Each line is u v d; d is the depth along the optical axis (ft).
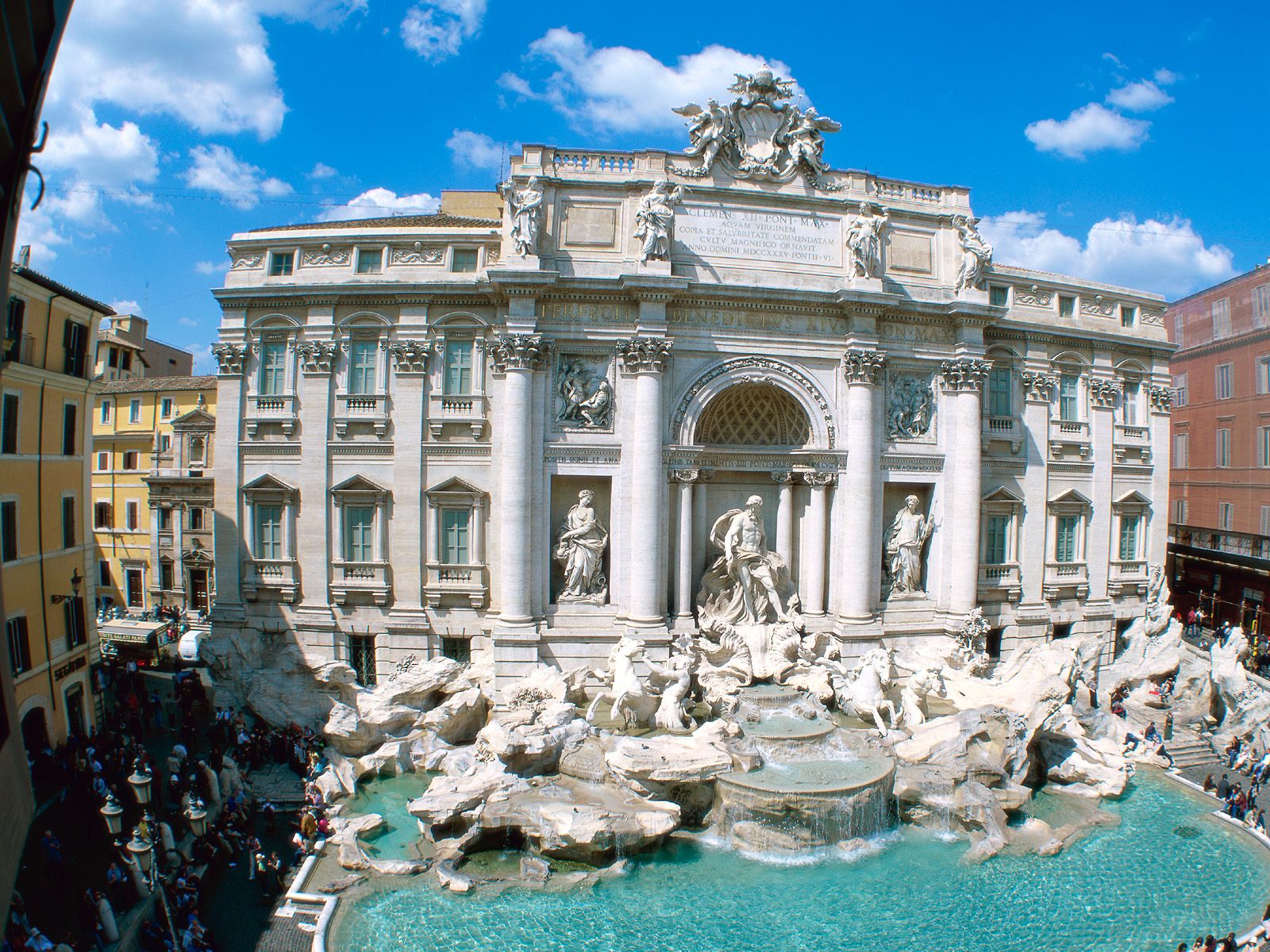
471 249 129.29
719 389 126.93
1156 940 78.23
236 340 129.59
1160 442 158.71
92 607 121.29
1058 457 148.05
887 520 138.41
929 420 136.36
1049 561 147.74
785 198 129.08
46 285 110.01
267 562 128.77
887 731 109.29
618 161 126.11
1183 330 204.13
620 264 124.67
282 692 122.01
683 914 79.82
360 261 129.49
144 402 194.29
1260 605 169.07
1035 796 109.19
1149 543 158.40
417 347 126.72
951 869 88.99
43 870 80.94
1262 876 90.17
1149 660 149.69
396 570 127.75
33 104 18.69
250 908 79.46
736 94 128.57
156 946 70.90
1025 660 133.18
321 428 128.26
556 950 74.33
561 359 124.77
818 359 129.49
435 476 127.75
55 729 110.01
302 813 96.73
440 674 118.21
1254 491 178.50
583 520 124.67
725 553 127.24
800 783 92.53
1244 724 131.03
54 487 112.88
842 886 84.99
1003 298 145.38
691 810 96.48
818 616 131.34
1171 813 105.50
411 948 74.28
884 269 133.28
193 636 151.64
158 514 181.68
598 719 112.98
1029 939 77.56
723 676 119.65
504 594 121.29
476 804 92.27
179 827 89.15
